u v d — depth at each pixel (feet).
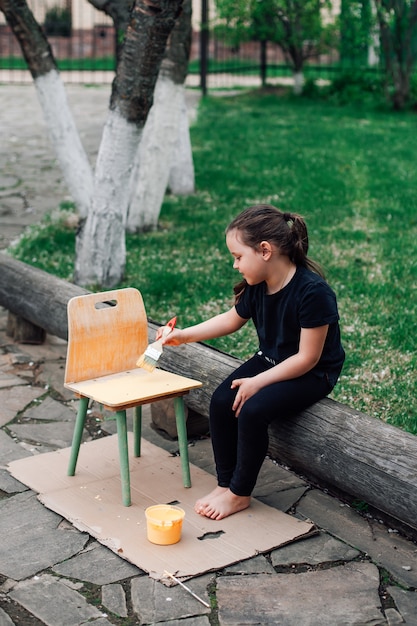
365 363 15.56
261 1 50.34
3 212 27.66
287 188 29.27
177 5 17.52
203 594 9.55
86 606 9.34
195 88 58.59
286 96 54.54
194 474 12.24
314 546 10.53
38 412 14.42
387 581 9.87
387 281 19.75
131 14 18.06
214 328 11.73
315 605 9.36
